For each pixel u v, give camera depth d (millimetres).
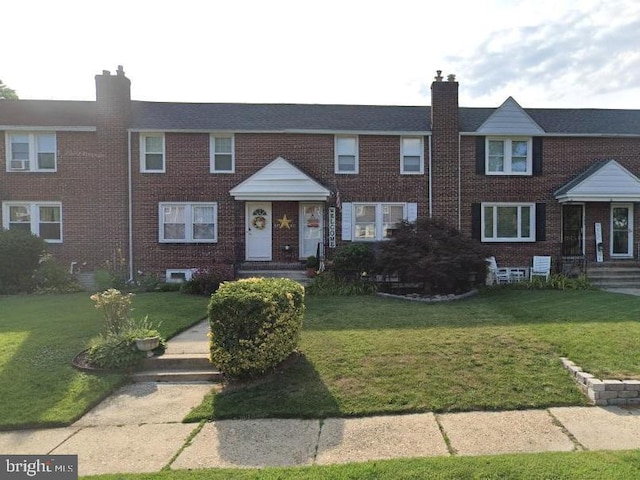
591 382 5359
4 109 16562
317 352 6777
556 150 16578
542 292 12844
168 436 4613
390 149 16281
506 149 16453
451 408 5137
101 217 15570
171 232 15953
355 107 17781
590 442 4312
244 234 16094
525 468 3662
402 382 5738
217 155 16062
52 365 6371
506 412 5051
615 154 16656
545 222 16438
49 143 15711
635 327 7719
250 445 4375
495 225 16391
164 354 6754
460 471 3643
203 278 12734
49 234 15742
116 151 15562
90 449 4332
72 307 10453
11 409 5148
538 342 6965
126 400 5598
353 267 13695
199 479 3625
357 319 8969
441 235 12828
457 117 16188
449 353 6617
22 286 13367
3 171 15609
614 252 16594
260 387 5723
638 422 4773
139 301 11195
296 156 16141
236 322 5910
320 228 16156
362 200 16219
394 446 4301
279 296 6242
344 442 4402
